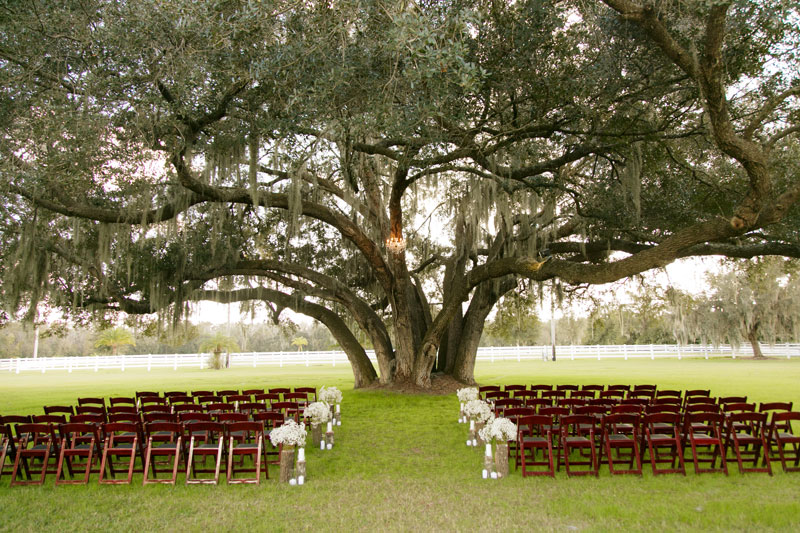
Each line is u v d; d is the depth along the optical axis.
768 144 7.93
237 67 8.01
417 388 15.59
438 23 7.13
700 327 35.44
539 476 6.70
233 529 4.93
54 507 5.58
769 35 8.57
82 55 8.18
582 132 10.16
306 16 7.93
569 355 38.56
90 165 8.76
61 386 20.12
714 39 6.44
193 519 5.21
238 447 6.80
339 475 6.82
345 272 17.61
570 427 8.63
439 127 9.18
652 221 12.39
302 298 16.77
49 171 8.53
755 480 6.43
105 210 10.80
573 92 9.02
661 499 5.67
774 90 9.98
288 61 7.64
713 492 5.92
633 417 6.83
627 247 13.33
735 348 36.50
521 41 8.57
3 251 11.88
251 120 9.39
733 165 12.07
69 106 7.84
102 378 25.06
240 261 14.86
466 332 17.22
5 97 8.31
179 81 7.78
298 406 10.17
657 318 20.27
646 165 11.74
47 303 14.14
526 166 12.73
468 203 14.34
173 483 6.43
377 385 16.34
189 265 13.98
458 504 5.59
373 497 5.86
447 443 8.73
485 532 4.79
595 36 8.97
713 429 7.51
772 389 15.33
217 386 19.12
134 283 14.09
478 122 9.85
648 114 10.68
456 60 6.51
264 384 19.73
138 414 7.50
